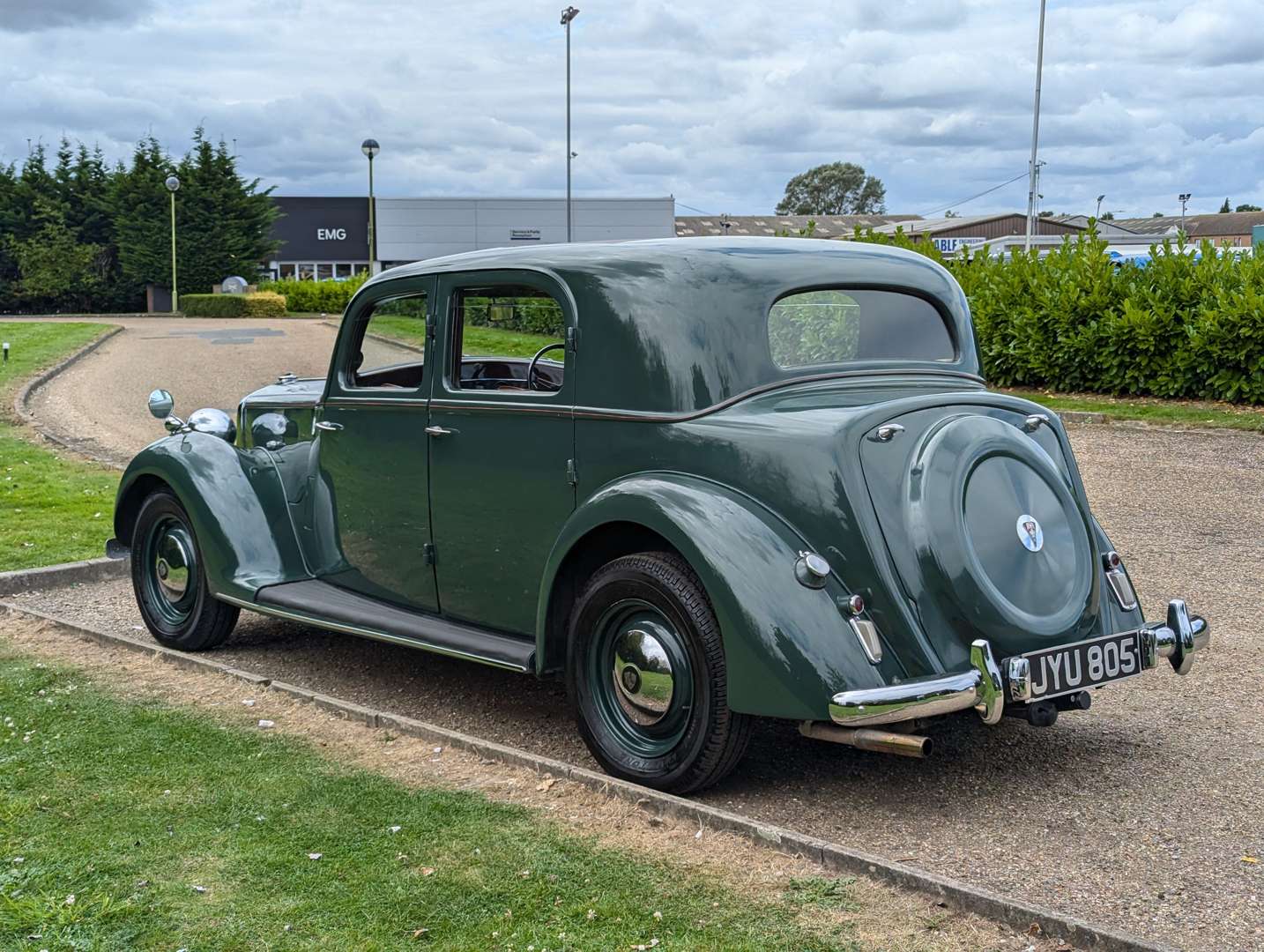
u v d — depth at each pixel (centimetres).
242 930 306
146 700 493
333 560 531
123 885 330
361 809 378
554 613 417
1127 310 1352
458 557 466
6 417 1386
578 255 430
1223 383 1295
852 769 419
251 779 404
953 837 360
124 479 584
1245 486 934
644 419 399
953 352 453
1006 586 362
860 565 357
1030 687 356
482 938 302
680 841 354
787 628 353
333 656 572
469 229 5231
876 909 312
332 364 522
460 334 462
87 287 5191
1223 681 510
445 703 501
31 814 376
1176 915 311
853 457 364
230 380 1889
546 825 366
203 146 5222
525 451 436
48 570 707
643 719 395
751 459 376
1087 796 392
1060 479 391
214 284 5256
